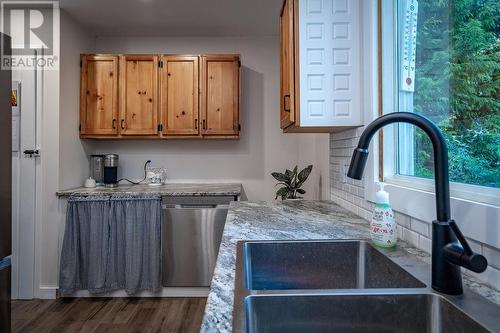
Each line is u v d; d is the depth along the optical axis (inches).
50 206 103.7
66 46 108.2
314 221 53.1
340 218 55.6
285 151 133.1
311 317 23.9
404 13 47.1
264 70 132.6
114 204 99.7
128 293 99.3
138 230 99.3
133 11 109.0
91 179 115.4
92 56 114.3
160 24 119.7
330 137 79.7
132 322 86.4
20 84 103.1
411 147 45.0
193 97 115.4
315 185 107.7
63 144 106.0
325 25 55.3
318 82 55.4
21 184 103.6
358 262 40.3
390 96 49.2
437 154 25.6
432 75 40.0
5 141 65.9
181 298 101.9
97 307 95.7
